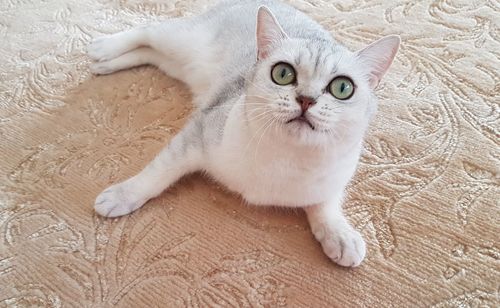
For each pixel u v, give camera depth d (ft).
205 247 1.26
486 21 2.07
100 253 1.22
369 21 2.08
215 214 1.35
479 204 1.39
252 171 1.24
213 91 1.55
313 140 1.06
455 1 2.19
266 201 1.32
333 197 1.32
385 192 1.43
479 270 1.23
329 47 1.10
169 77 1.80
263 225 1.33
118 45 1.78
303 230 1.33
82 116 1.60
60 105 1.63
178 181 1.43
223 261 1.23
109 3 2.11
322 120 1.02
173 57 1.77
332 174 1.21
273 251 1.27
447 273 1.23
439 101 1.72
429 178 1.46
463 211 1.37
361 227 1.34
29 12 2.03
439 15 2.11
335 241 1.24
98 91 1.70
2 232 1.25
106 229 1.28
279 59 1.06
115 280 1.17
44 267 1.18
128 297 1.14
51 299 1.12
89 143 1.51
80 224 1.28
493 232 1.32
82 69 1.77
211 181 1.44
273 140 1.12
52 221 1.29
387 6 2.17
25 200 1.33
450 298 1.18
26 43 1.87
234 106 1.27
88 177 1.41
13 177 1.39
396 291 1.19
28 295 1.13
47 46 1.86
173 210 1.35
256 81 1.09
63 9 2.06
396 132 1.61
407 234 1.32
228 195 1.41
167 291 1.16
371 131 1.61
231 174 1.29
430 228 1.33
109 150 1.49
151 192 1.34
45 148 1.48
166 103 1.69
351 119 1.06
